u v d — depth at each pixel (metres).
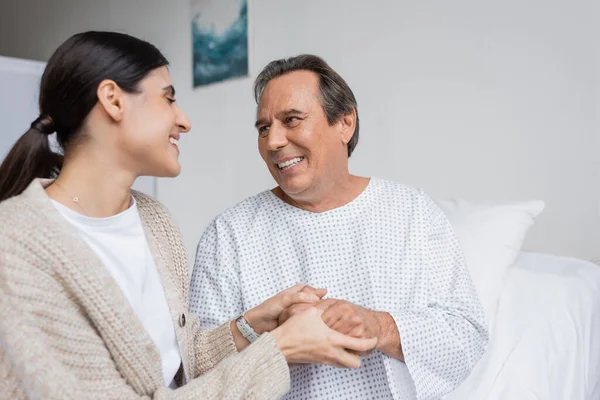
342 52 2.45
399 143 2.29
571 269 1.69
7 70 2.77
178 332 1.01
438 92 2.15
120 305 0.84
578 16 1.79
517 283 1.65
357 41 2.39
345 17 2.42
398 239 1.26
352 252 1.24
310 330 0.95
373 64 2.34
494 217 1.74
